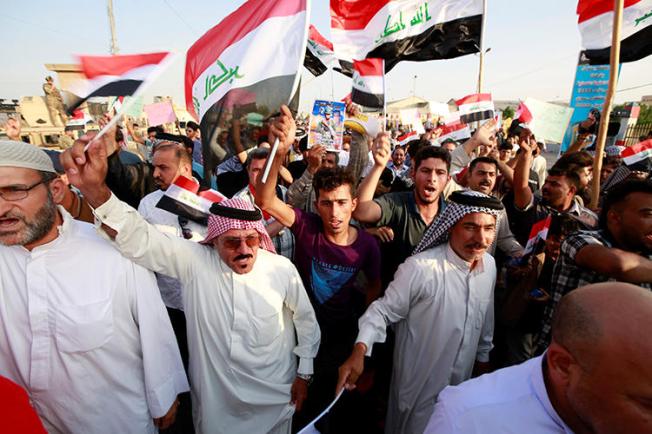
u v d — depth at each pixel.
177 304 2.74
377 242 2.60
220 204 1.81
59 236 1.55
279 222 2.51
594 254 1.75
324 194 2.19
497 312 2.67
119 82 1.32
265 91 1.72
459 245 2.01
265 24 1.72
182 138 5.04
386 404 2.70
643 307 0.82
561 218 2.45
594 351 0.83
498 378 1.19
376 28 3.84
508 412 1.08
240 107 1.74
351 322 2.49
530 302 2.32
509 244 3.01
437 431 1.17
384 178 4.43
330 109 3.33
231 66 1.75
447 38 3.97
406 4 3.90
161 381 1.78
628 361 0.79
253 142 1.77
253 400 1.94
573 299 0.93
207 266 1.90
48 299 1.52
